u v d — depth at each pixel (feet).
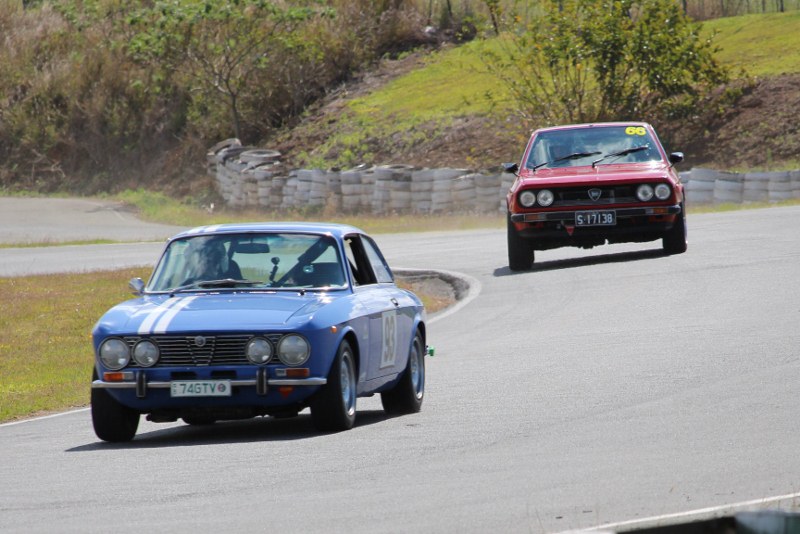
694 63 519.60
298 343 107.55
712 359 139.23
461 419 115.75
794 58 554.87
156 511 80.84
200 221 536.01
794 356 136.87
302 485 87.71
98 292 272.72
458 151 580.30
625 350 152.25
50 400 156.04
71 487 91.09
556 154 253.03
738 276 209.67
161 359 109.09
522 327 182.91
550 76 592.19
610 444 97.96
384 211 509.76
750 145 492.95
